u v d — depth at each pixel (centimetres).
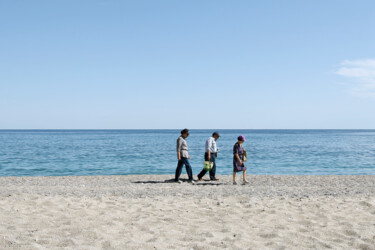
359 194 992
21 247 456
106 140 7869
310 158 3083
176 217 677
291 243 508
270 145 5456
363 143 6306
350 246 499
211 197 933
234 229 586
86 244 485
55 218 647
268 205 800
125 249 468
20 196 895
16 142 6638
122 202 842
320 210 741
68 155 3369
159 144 5797
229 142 7012
